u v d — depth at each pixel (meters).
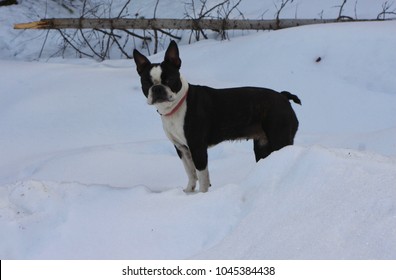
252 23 10.16
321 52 8.63
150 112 7.89
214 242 3.08
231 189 3.37
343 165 3.16
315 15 10.66
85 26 10.50
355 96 8.00
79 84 8.53
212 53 9.52
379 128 7.41
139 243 3.15
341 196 2.96
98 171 5.95
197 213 3.26
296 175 3.23
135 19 10.45
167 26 10.38
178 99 4.47
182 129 4.55
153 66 4.46
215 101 4.71
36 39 11.45
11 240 3.30
